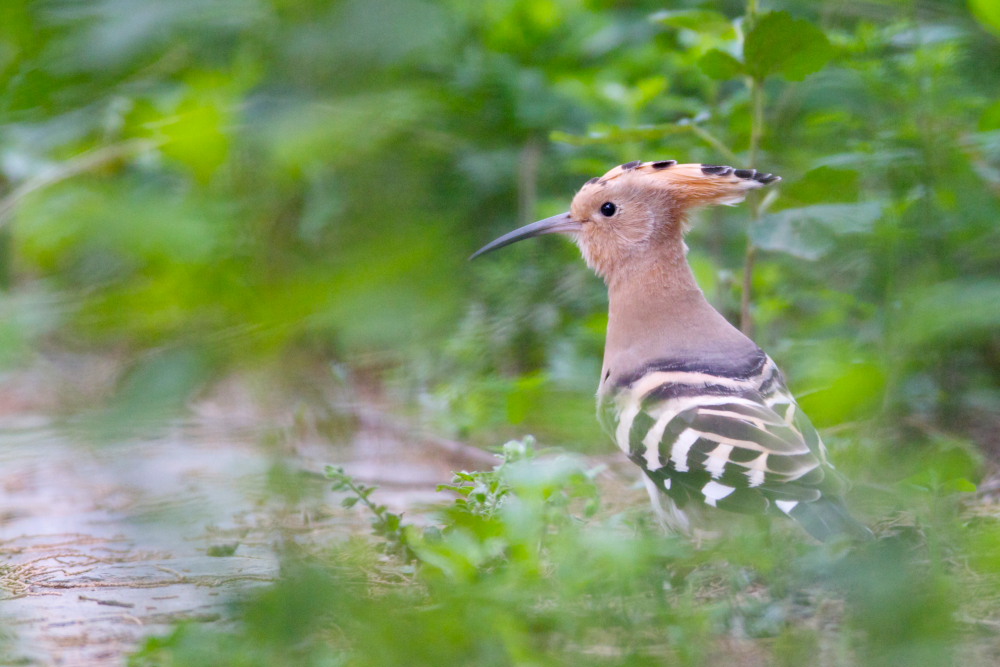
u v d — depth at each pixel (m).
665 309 8.13
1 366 2.72
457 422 9.83
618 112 12.38
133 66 2.80
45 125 3.21
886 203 9.36
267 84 2.64
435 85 2.91
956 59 9.60
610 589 5.21
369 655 3.73
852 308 10.34
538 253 9.80
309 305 2.45
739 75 9.23
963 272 8.96
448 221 2.55
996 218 9.05
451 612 4.46
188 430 2.86
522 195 9.41
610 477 9.70
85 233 2.79
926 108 9.45
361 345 2.45
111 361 2.66
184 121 2.94
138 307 2.61
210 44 2.66
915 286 8.21
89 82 2.93
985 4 8.87
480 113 4.55
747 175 8.40
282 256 2.57
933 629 3.81
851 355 8.90
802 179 8.67
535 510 5.95
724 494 6.19
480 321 8.41
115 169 3.72
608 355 8.38
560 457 6.36
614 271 8.46
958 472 7.59
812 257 8.52
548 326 9.48
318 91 2.60
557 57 12.92
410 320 2.42
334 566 5.00
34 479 9.11
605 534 5.30
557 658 4.68
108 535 7.57
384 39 2.46
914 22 9.62
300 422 3.63
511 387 8.63
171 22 2.63
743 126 10.80
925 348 8.77
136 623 5.74
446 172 2.72
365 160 2.59
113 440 2.55
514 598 5.01
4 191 6.37
